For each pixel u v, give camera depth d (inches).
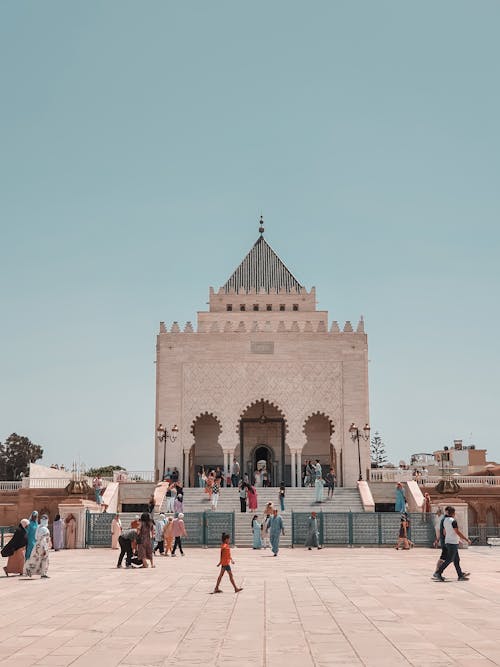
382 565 1126.4
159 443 2413.9
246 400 2425.0
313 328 2760.8
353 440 2386.8
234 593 813.9
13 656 512.4
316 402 2417.6
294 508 1920.5
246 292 2851.9
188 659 502.0
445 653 509.0
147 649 532.7
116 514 1476.4
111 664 489.4
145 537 1108.5
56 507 2053.4
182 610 700.7
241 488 1817.2
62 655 514.6
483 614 661.9
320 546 1467.8
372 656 503.5
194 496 2023.9
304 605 724.7
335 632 587.2
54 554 1357.0
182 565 1147.9
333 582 906.1
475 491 2073.1
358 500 1983.3
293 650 525.3
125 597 788.0
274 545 1305.4
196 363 2445.9
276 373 2434.8
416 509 1820.9
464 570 1043.9
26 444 4416.8
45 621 645.9
